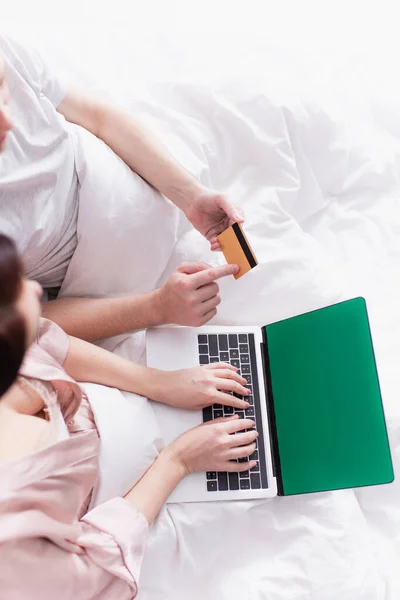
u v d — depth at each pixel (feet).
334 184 4.36
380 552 3.62
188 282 3.41
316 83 4.58
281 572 3.43
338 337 3.47
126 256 3.66
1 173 3.02
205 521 3.36
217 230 3.76
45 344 3.26
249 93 4.12
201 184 3.71
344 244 4.30
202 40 4.56
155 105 4.09
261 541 3.50
